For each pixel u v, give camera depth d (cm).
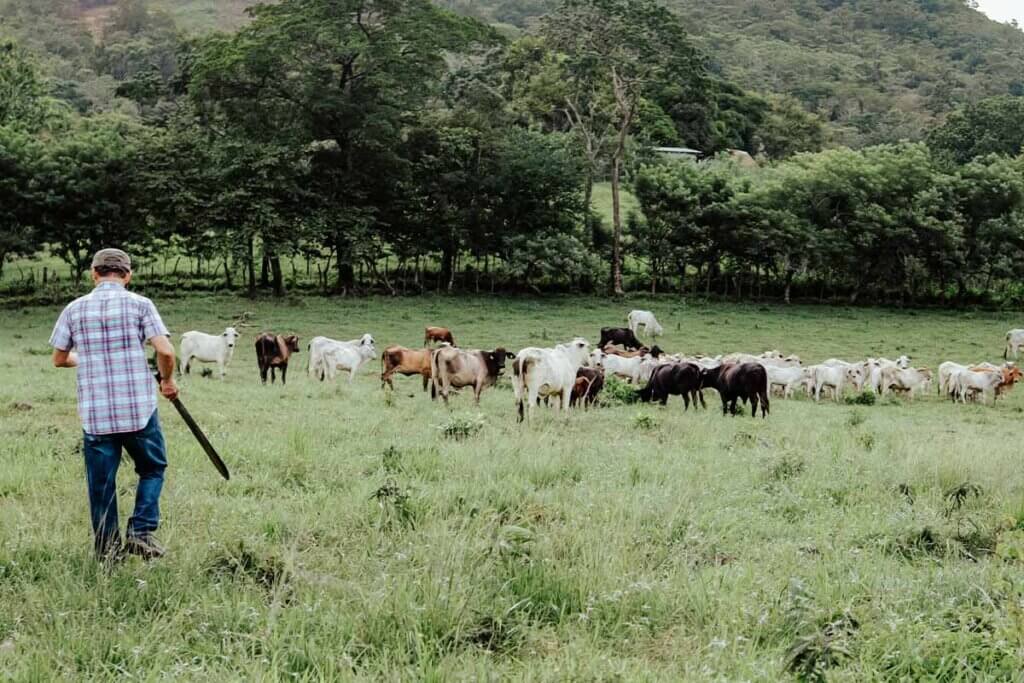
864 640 518
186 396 1733
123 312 640
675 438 1534
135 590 570
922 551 752
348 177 4809
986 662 499
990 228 4944
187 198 4419
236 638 509
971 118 8356
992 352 3984
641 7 5016
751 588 618
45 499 795
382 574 601
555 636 549
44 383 1775
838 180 4972
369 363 3155
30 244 4350
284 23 4522
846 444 1457
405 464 1040
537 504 842
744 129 9762
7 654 484
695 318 4572
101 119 6469
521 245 4866
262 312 4281
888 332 4347
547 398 1941
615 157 5094
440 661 489
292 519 758
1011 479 1094
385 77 4641
